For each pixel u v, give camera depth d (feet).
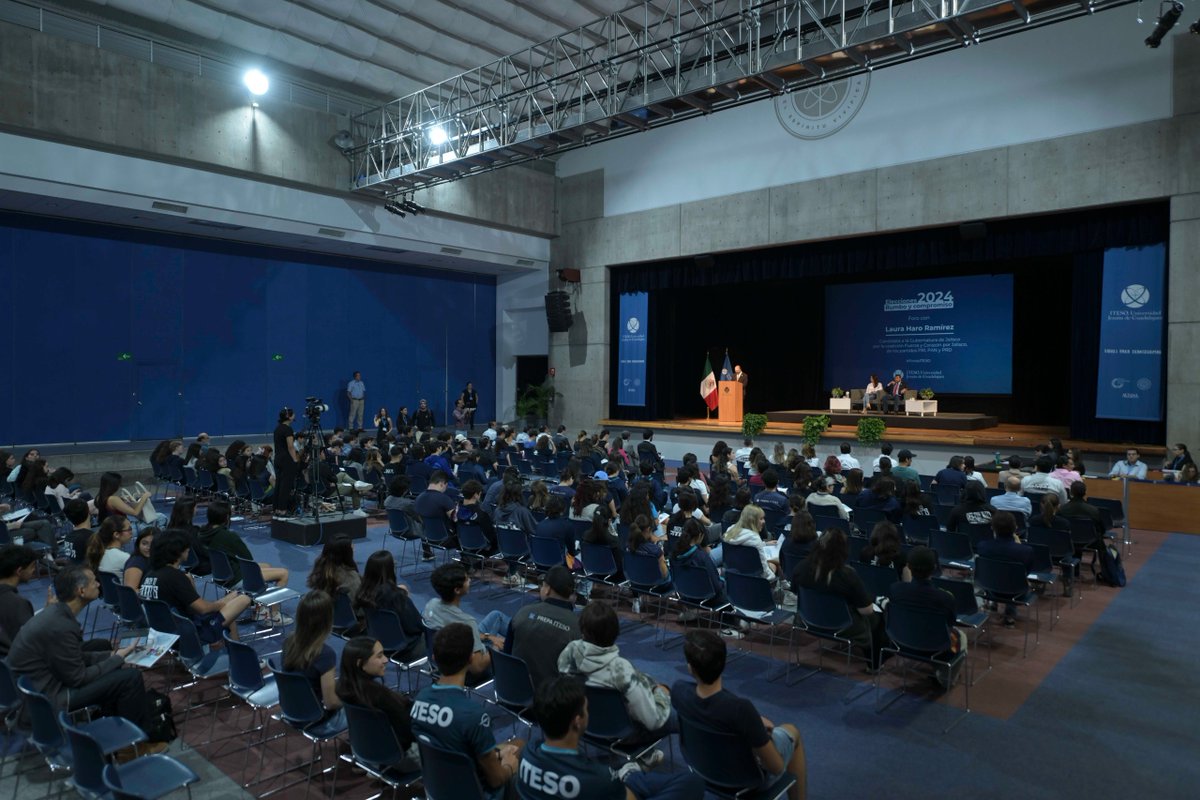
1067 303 58.75
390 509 28.73
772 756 10.55
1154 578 28.02
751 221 58.90
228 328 58.34
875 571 19.62
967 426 53.83
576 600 23.31
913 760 14.69
